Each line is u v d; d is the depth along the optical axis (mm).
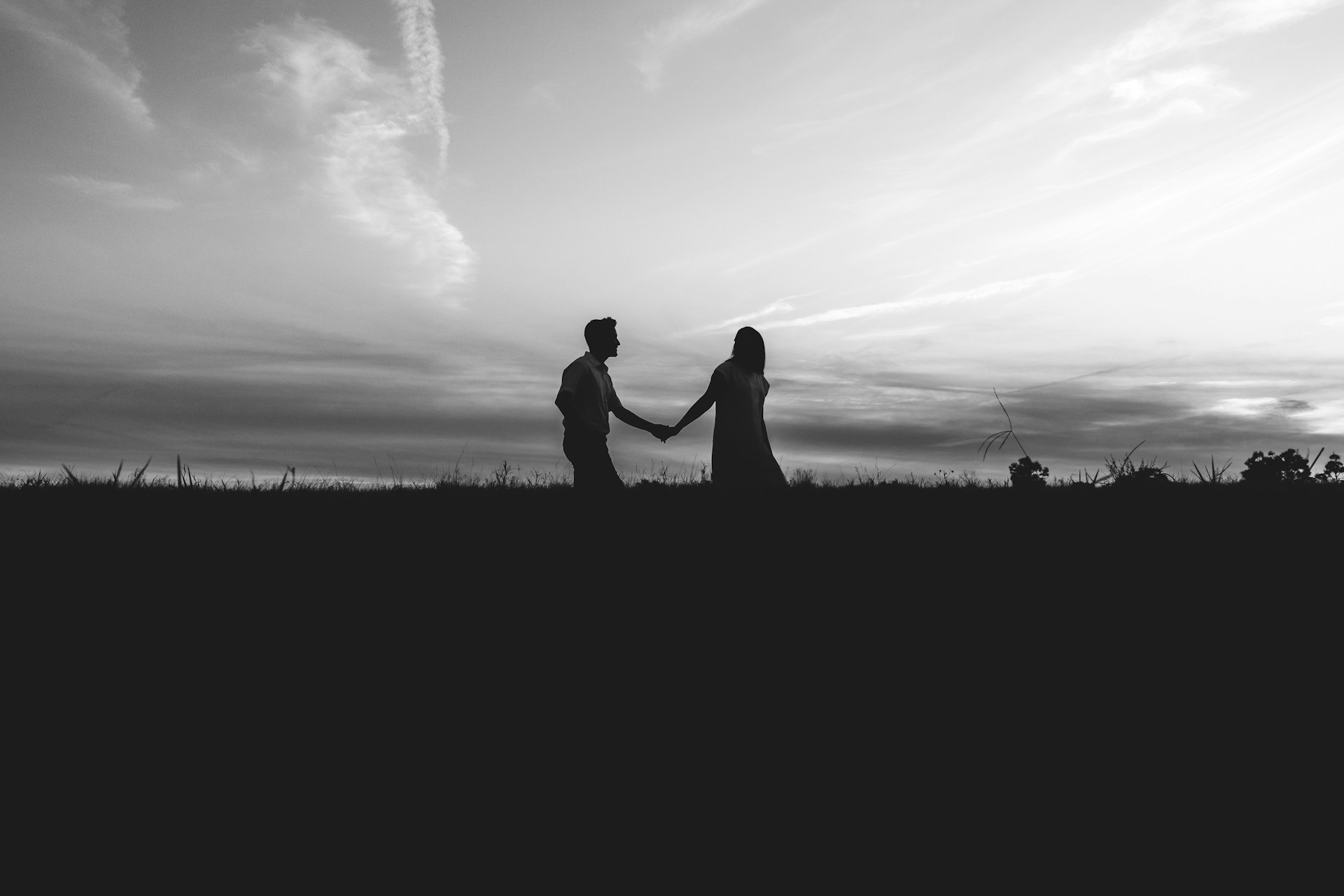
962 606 3680
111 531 4145
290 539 4316
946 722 2811
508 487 6836
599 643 3324
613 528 4848
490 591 3773
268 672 3008
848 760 2605
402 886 2025
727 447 7273
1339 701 2895
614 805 2375
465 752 2600
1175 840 2244
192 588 3617
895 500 5707
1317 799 2395
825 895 2035
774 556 4312
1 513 4246
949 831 2281
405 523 4828
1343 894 2031
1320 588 3779
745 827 2291
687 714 2848
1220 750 2648
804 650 3289
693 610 3631
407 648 3227
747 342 7492
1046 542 4496
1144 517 4910
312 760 2531
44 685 2832
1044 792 2453
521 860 2135
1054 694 2984
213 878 2029
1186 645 3322
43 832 2156
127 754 2504
